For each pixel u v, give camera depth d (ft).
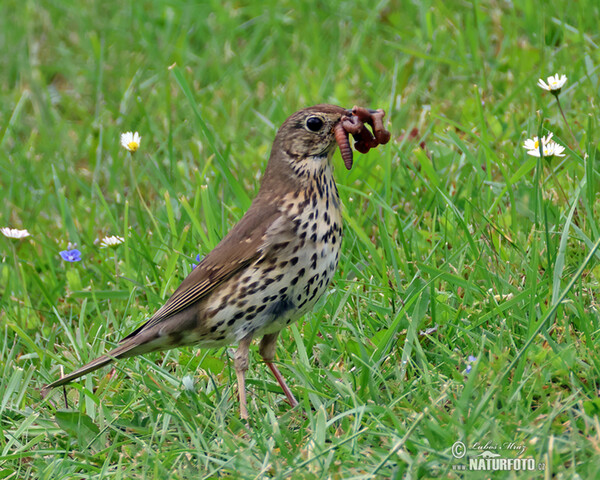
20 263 40.86
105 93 58.03
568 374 26.40
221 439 26.55
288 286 27.73
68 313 38.27
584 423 24.44
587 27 51.39
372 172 41.27
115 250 39.81
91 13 68.08
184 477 25.13
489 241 34.14
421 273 33.96
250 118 51.60
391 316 31.42
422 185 40.09
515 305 29.84
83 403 30.17
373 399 27.09
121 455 25.99
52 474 26.76
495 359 27.22
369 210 38.86
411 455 24.16
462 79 49.39
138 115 53.01
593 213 34.58
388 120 44.83
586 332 27.30
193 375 30.76
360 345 28.25
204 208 37.27
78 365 32.83
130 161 48.42
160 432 27.37
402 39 55.21
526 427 23.88
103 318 36.70
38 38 67.15
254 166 45.32
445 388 26.05
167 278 36.06
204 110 50.93
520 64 48.34
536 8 52.03
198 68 58.65
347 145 27.63
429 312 31.50
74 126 54.85
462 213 37.58
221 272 27.81
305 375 28.50
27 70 62.13
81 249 42.42
